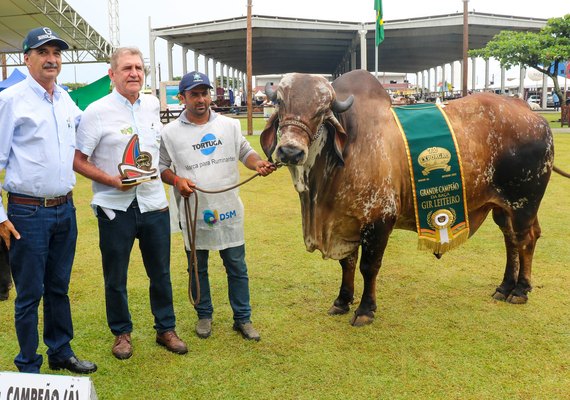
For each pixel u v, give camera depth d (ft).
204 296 12.26
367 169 11.83
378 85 12.92
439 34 110.73
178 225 12.40
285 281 15.52
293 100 10.48
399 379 10.26
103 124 10.21
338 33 110.73
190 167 11.57
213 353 11.38
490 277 15.69
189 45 126.31
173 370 10.68
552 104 133.08
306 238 12.39
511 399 9.52
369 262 12.48
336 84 12.76
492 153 13.16
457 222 12.96
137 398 9.70
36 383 7.80
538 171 13.38
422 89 155.74
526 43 70.13
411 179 12.37
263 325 12.69
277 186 30.27
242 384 10.15
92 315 13.26
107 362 11.01
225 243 11.82
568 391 9.75
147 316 13.29
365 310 12.75
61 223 9.75
